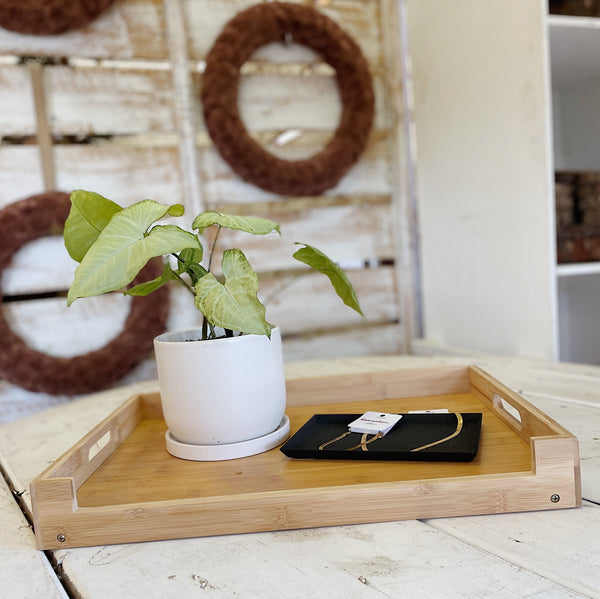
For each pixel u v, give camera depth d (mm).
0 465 962
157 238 643
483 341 1949
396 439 783
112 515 616
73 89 1843
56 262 1843
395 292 2230
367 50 2145
